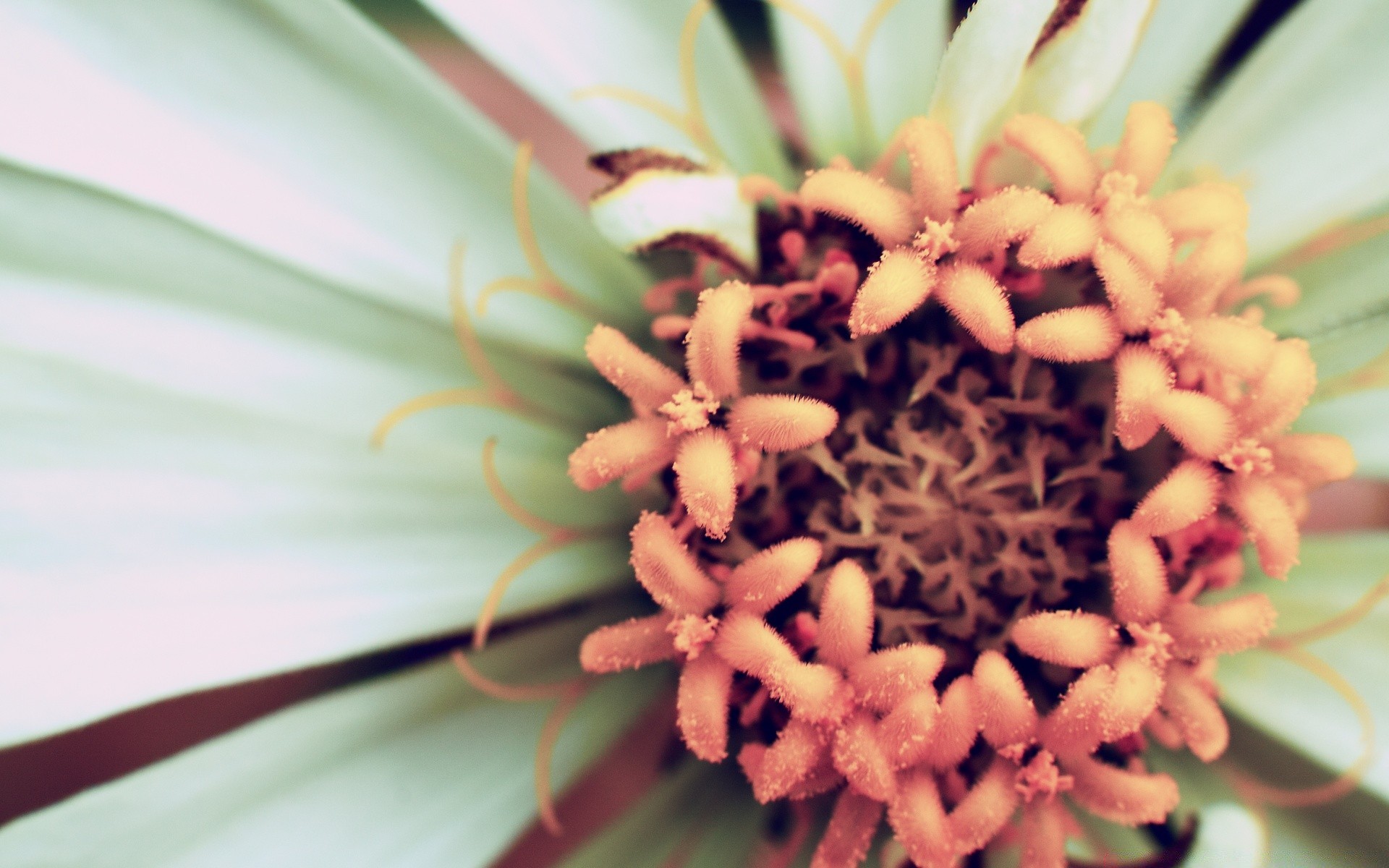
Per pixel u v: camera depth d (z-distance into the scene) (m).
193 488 0.05
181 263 0.05
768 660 0.05
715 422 0.05
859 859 0.05
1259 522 0.05
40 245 0.05
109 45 0.05
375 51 0.05
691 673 0.05
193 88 0.05
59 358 0.05
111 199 0.05
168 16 0.05
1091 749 0.05
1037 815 0.05
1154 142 0.05
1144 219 0.05
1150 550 0.05
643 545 0.05
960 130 0.05
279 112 0.05
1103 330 0.05
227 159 0.05
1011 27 0.05
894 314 0.05
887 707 0.05
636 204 0.05
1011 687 0.05
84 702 0.05
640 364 0.05
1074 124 0.05
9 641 0.05
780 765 0.05
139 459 0.05
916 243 0.05
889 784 0.05
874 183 0.05
